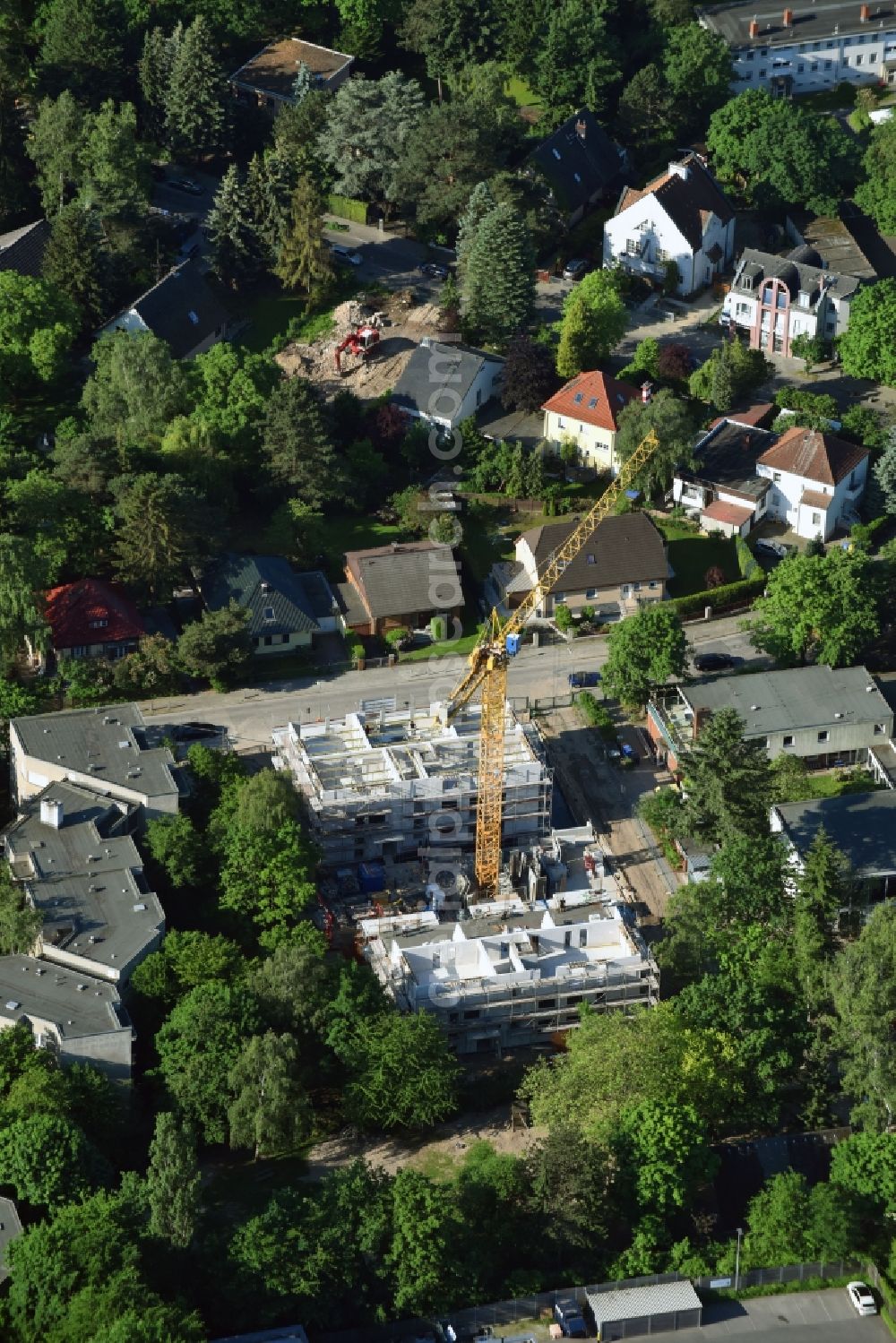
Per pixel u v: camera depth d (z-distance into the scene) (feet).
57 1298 626.23
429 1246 647.97
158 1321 611.06
